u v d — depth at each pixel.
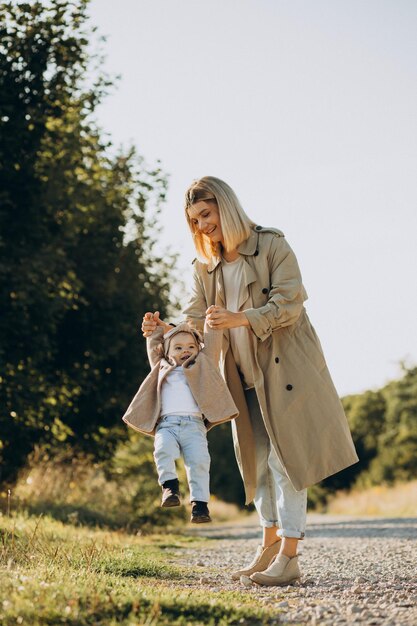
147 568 6.23
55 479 15.61
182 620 3.82
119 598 4.04
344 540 11.21
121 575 5.87
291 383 5.54
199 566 7.55
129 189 18.95
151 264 20.41
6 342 15.09
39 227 15.52
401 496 27.62
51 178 15.86
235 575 5.87
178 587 5.35
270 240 5.60
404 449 44.03
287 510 5.57
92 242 18.81
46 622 3.73
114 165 18.94
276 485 5.64
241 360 5.73
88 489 16.91
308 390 5.54
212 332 5.52
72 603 3.86
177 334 5.66
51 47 15.68
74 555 6.20
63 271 16.11
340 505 30.66
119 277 19.47
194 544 11.54
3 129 14.91
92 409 19.33
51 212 15.90
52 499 14.25
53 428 17.48
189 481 5.24
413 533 11.88
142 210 19.06
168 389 5.49
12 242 15.24
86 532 10.28
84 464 18.55
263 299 5.58
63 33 15.62
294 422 5.50
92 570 5.48
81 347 18.61
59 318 17.83
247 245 5.61
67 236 16.45
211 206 5.53
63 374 18.31
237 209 5.52
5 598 4.00
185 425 5.36
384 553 8.65
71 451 18.19
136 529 14.38
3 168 15.16
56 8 15.47
